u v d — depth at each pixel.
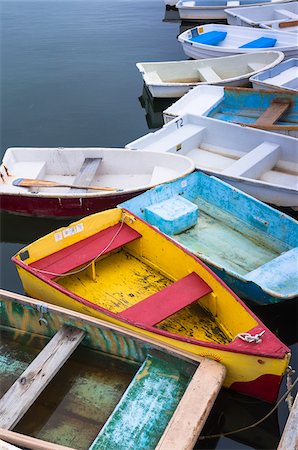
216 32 14.70
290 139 8.48
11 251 7.80
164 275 6.50
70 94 13.43
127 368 5.31
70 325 5.41
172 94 11.77
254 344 4.77
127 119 12.09
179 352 4.90
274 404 5.04
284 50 12.84
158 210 7.19
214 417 5.11
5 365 5.45
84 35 18.14
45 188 8.35
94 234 6.64
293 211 7.85
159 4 22.61
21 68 15.18
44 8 22.02
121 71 14.84
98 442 4.50
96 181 8.63
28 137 11.30
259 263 6.77
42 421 4.86
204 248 7.03
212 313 5.80
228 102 10.79
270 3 17.69
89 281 6.43
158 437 4.53
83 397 5.06
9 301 5.63
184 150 9.24
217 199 7.68
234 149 9.22
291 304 6.19
